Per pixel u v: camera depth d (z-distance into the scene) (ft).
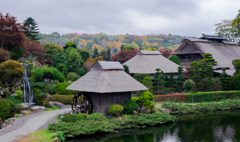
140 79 165.78
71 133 81.05
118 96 108.78
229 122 111.45
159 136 89.66
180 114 128.36
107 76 106.32
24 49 167.53
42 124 89.81
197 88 166.40
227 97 160.66
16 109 108.58
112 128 91.09
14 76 122.62
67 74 187.73
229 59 232.32
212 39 257.14
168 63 198.80
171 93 166.09
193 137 88.48
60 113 109.81
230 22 325.62
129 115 105.81
